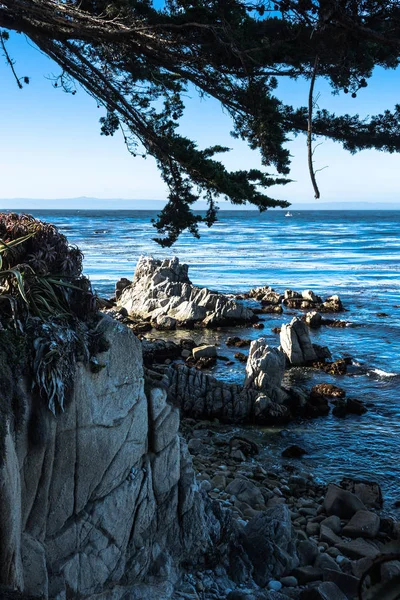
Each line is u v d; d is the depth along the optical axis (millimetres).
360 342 31203
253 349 21609
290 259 75438
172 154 7816
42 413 6086
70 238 107750
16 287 6457
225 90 7391
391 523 12328
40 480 6188
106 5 7207
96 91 8086
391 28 6125
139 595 7156
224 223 188875
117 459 6973
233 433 18516
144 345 27938
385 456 16953
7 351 5836
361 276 59688
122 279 45438
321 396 21516
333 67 6504
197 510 8117
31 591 5922
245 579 8516
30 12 6785
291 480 14844
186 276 42906
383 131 7184
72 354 6328
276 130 7152
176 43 6934
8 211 7363
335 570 9094
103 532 6848
